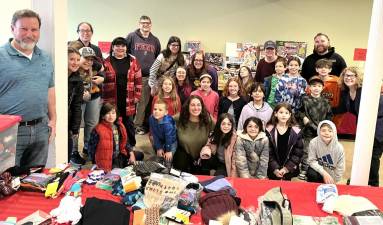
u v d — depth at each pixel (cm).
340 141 524
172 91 401
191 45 607
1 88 223
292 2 596
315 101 376
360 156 272
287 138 321
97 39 616
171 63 467
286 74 406
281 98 393
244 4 600
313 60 474
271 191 186
